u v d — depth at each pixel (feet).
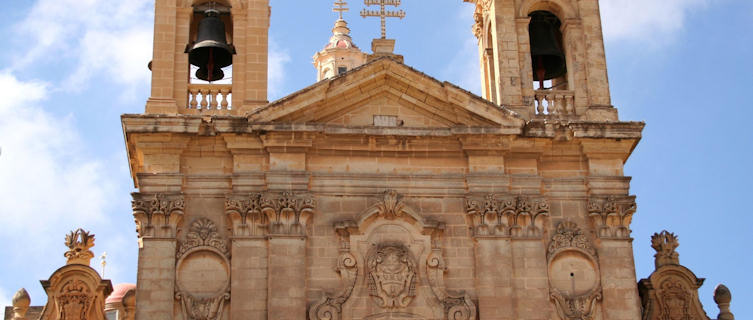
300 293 99.04
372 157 105.50
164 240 100.07
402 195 104.22
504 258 102.22
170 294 98.43
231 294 98.84
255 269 99.86
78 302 101.19
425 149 106.11
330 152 105.09
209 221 101.76
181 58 110.42
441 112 108.06
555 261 103.45
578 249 103.81
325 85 105.60
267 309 98.48
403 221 103.30
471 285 101.60
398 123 107.65
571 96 112.78
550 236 104.32
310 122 105.50
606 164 107.45
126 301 105.09
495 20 115.14
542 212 104.37
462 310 100.07
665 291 106.22
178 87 109.09
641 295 106.83
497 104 113.70
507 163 106.73
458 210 104.32
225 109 108.99
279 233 100.83
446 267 101.96
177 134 103.40
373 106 107.96
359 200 103.65
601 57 114.11
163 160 103.14
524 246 103.09
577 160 107.76
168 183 102.32
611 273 103.09
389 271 100.83
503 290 101.04
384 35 112.68
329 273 100.73
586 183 106.42
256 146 104.32
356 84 106.63
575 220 105.29
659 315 105.70
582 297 101.86
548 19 119.55
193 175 103.19
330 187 103.71
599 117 110.93
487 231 103.04
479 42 126.21
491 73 120.88
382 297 99.96
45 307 101.04
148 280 98.68
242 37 112.47
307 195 102.42
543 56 119.34
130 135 103.09
